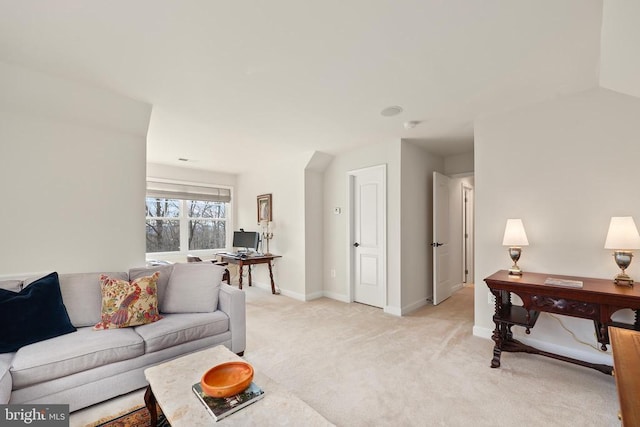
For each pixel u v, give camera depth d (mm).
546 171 2535
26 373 1566
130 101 2500
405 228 3748
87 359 1752
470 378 2133
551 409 1777
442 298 4281
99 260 2557
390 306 3723
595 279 2236
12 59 1896
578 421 1671
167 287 2520
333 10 1464
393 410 1781
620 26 1427
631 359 1021
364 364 2348
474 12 1479
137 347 1936
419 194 4051
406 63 1964
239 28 1604
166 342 2064
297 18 1525
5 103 2123
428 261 4238
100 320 2160
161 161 4898
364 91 2373
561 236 2449
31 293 1911
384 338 2875
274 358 2455
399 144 3684
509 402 1850
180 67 2006
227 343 2414
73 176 2438
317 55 1870
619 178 2207
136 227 2746
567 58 1894
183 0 1394
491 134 2865
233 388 1265
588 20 1523
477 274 2924
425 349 2621
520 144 2680
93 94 2320
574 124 2400
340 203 4445
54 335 1882
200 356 1681
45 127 2318
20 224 2223
